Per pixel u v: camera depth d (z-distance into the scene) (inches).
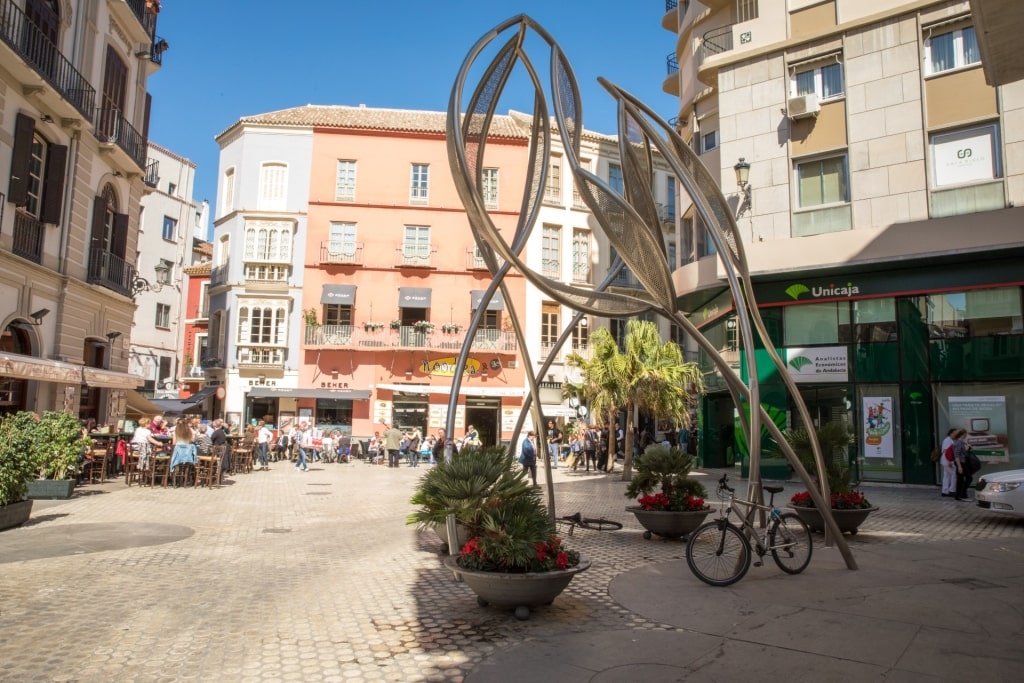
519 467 258.5
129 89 908.6
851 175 733.3
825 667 186.2
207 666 189.0
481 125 347.3
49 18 723.4
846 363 753.0
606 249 1481.3
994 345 679.1
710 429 959.6
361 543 377.1
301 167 1382.9
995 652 197.6
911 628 221.1
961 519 475.8
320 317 1358.3
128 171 906.7
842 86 751.1
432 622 230.2
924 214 692.1
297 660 194.2
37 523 417.4
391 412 1341.0
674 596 263.0
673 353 815.7
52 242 743.7
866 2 738.2
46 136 729.0
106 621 227.8
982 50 308.5
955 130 689.0
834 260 729.0
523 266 287.3
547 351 1392.7
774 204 775.1
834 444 418.9
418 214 1391.5
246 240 1360.7
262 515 479.2
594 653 199.0
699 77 866.1
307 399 1330.0
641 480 396.2
